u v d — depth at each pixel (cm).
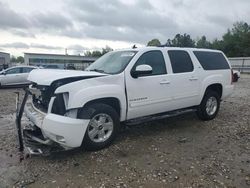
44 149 416
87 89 425
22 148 441
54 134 395
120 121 490
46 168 394
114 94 459
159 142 505
